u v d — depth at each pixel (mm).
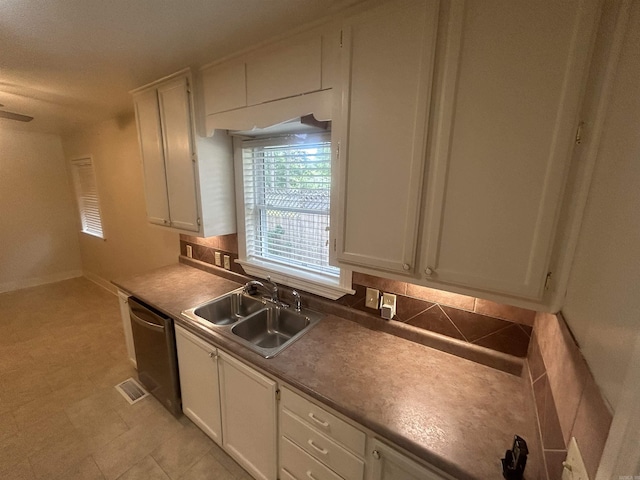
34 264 4281
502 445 897
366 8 1024
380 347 1409
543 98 786
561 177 792
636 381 375
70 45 1432
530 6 767
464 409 1034
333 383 1159
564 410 715
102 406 2068
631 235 482
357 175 1150
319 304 1789
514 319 1209
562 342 813
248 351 1374
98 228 4160
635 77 581
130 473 1613
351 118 1122
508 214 883
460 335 1341
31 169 4105
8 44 1406
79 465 1649
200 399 1748
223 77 1625
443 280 1035
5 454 1702
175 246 2854
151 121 2072
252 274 2146
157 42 1417
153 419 1965
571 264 815
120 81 1955
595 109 737
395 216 1092
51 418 1958
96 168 3701
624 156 578
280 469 1414
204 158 1904
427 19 905
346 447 1100
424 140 976
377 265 1176
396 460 964
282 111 1412
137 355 2168
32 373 2406
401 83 992
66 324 3207
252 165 2107
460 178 940
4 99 2361
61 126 3592
